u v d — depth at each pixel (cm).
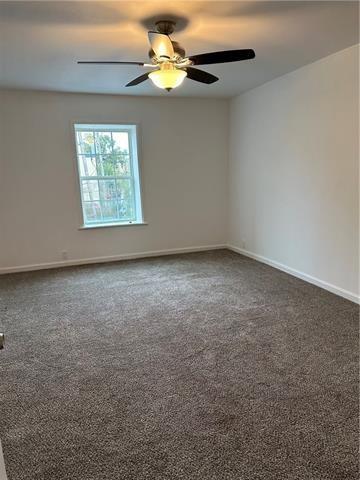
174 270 446
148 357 243
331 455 158
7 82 376
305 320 294
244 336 269
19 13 213
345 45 293
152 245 517
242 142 490
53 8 207
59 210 459
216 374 221
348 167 319
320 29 253
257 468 152
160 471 152
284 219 417
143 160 485
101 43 267
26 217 445
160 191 504
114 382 216
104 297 358
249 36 263
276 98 405
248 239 503
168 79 243
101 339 271
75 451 164
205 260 491
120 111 461
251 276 414
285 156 403
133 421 182
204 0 202
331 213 345
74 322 301
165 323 295
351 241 325
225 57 224
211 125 512
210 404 194
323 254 362
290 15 227
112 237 493
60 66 321
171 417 185
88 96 443
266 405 192
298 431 172
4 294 370
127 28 239
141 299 350
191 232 536
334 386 207
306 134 366
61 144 443
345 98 312
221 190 540
